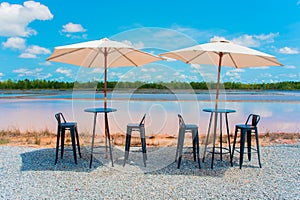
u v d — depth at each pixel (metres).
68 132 7.71
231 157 4.19
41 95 21.14
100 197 2.93
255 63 4.85
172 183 3.38
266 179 3.55
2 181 3.41
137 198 2.91
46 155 4.75
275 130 8.66
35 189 3.15
